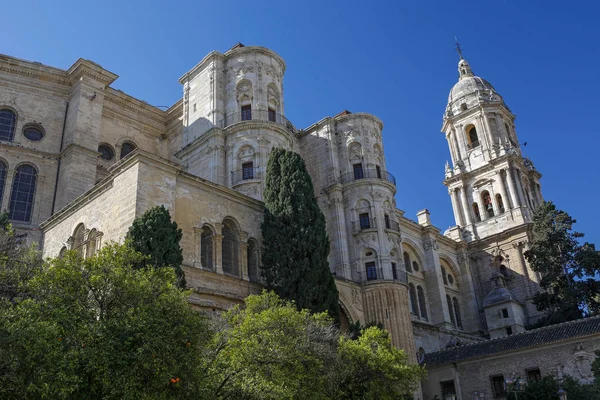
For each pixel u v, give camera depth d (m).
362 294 48.34
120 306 18.33
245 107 49.75
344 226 52.81
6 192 44.25
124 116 54.31
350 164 55.97
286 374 22.98
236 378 21.58
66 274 18.19
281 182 38.84
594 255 59.28
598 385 37.62
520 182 81.19
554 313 59.62
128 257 20.39
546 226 64.31
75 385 15.52
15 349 16.08
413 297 67.06
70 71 51.09
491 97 90.94
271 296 27.81
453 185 86.88
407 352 46.62
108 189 33.91
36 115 48.69
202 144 48.69
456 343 63.97
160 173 32.81
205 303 31.84
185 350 17.72
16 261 21.72
